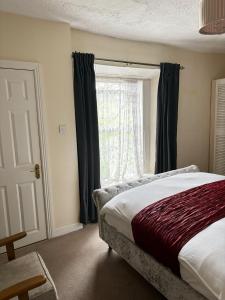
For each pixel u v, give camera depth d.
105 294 1.91
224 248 1.35
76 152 2.92
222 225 1.58
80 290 1.96
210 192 2.16
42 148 2.62
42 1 2.11
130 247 2.01
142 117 3.84
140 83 3.77
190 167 3.14
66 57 2.67
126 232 1.98
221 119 4.11
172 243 1.53
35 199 2.67
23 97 2.46
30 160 2.59
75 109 2.88
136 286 1.99
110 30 2.89
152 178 2.76
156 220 1.77
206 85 4.17
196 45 3.63
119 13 2.40
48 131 2.65
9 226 2.56
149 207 1.96
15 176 2.52
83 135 2.91
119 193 2.43
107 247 2.58
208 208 1.85
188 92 3.99
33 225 2.69
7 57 2.34
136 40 3.31
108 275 2.13
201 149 4.32
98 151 3.10
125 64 3.26
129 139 3.74
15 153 2.50
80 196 2.99
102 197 2.36
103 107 3.47
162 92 3.53
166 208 1.91
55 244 2.66
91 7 2.25
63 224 2.90
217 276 1.23
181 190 2.28
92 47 2.99
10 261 1.73
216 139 4.23
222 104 4.07
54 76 2.62
